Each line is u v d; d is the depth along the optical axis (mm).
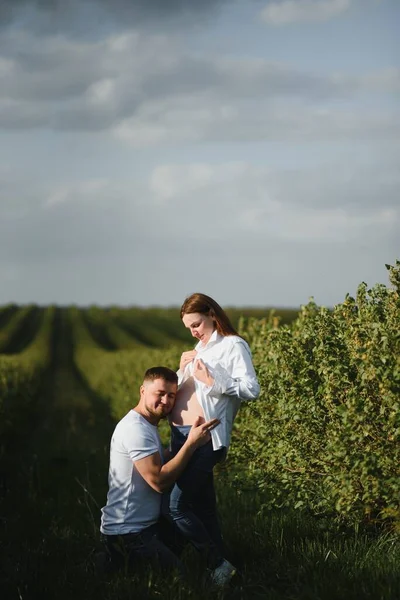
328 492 5801
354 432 5434
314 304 7133
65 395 28922
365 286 5969
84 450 13305
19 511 7832
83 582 5121
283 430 6230
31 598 4953
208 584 4977
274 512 6691
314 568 5176
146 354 19922
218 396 5215
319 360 5949
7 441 13102
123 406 18672
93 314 107062
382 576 4793
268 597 4762
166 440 9422
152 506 5293
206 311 5438
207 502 5418
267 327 8523
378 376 5320
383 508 5645
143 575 5059
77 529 7043
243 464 7387
